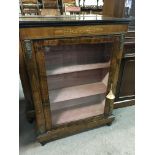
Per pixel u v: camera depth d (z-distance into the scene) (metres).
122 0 1.40
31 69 1.03
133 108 1.88
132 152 1.35
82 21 0.99
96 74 1.55
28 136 1.48
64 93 1.40
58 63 1.32
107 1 1.48
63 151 1.35
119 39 1.18
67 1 3.54
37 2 3.33
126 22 1.13
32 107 1.57
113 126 1.62
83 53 1.37
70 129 1.42
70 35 1.01
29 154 1.32
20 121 1.66
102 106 1.62
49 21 0.92
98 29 1.07
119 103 1.84
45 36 0.96
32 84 1.09
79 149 1.37
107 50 1.36
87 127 1.50
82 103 1.65
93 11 3.50
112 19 1.08
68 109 1.56
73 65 1.33
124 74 1.65
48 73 1.19
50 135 1.35
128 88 1.78
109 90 1.42
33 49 0.98
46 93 1.17
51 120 1.31
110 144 1.42
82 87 1.50
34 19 0.96
